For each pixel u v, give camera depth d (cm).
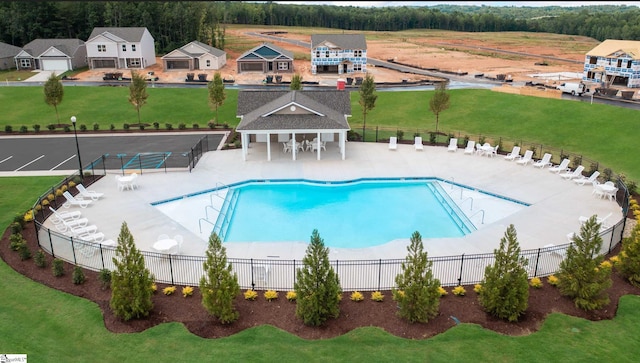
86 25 10781
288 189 3272
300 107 3784
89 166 3650
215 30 12381
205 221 2719
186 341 1620
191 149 3950
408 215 2872
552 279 1991
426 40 15975
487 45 14838
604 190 2912
